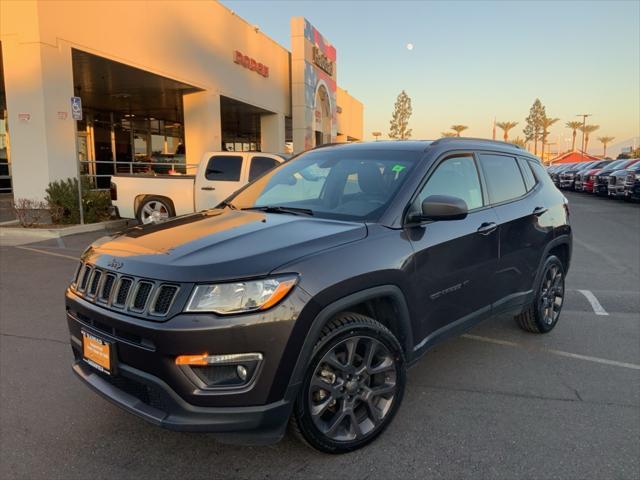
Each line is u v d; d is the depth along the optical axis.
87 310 2.87
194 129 19.12
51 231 10.69
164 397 2.57
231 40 20.47
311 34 28.42
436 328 3.58
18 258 8.59
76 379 4.00
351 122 45.72
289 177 4.25
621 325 5.47
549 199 5.11
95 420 3.40
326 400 2.88
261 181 4.45
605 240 11.51
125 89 18.62
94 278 2.97
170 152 28.97
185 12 17.05
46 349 4.61
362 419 3.10
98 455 3.01
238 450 3.07
